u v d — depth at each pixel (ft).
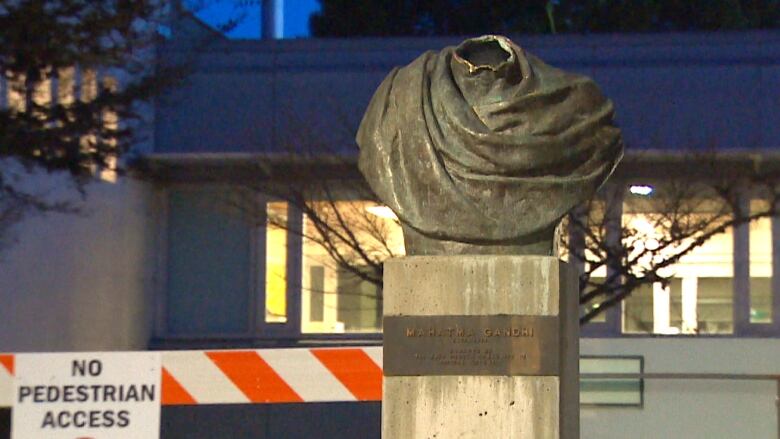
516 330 24.20
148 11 46.62
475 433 24.13
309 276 65.62
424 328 24.40
